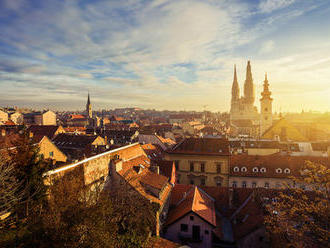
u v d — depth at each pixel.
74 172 24.08
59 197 19.42
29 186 19.73
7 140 31.08
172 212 33.88
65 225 16.30
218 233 31.89
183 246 24.88
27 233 16.69
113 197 27.17
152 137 76.19
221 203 39.44
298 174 46.41
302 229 23.36
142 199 27.08
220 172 51.19
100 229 17.14
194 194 35.88
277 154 57.88
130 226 23.34
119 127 159.12
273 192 37.53
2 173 19.81
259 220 30.81
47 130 78.62
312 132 124.88
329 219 22.83
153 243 24.17
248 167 50.19
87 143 66.44
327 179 23.88
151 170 37.72
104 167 28.92
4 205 19.39
